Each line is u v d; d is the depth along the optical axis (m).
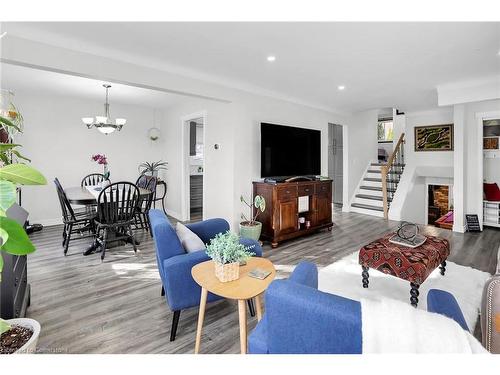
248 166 4.33
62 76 3.92
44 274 2.99
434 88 4.28
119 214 3.61
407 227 2.99
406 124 6.42
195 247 2.11
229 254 1.69
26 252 1.04
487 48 2.79
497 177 5.29
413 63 3.21
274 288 1.04
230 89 3.97
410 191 6.28
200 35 2.50
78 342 1.86
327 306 0.91
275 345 1.06
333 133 8.16
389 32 2.43
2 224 1.01
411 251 2.43
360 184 7.02
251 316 2.20
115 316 2.19
